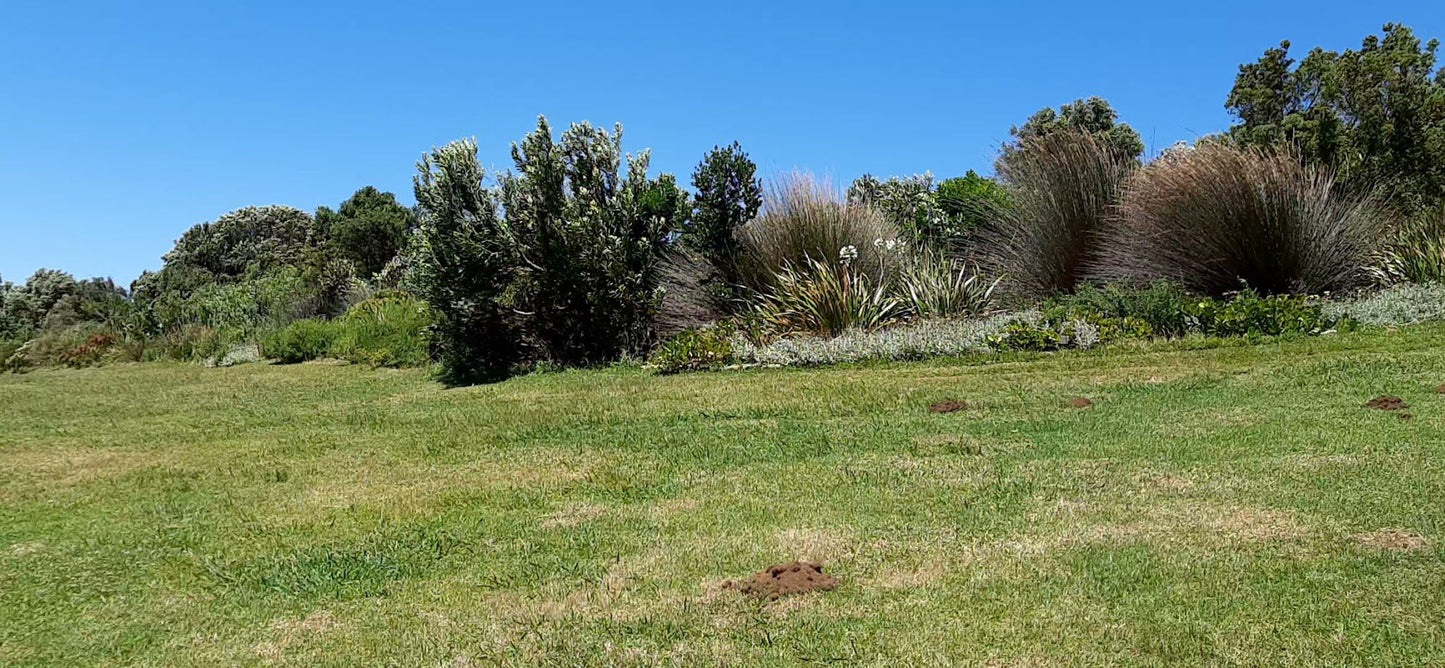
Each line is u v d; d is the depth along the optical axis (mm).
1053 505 4695
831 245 13016
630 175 12852
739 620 3541
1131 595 3561
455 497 5598
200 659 3566
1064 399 7281
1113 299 10500
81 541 5188
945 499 4922
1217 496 4648
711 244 12906
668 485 5582
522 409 8711
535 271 12461
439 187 12164
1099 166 13188
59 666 3592
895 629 3398
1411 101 17594
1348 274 11359
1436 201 13867
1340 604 3361
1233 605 3418
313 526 5168
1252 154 11586
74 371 19859
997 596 3617
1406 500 4352
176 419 9922
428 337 13898
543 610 3764
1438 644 3064
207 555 4773
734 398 8367
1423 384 6688
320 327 17625
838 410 7516
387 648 3527
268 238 48656
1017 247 13562
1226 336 9664
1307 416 6125
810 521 4695
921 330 10820
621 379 10594
